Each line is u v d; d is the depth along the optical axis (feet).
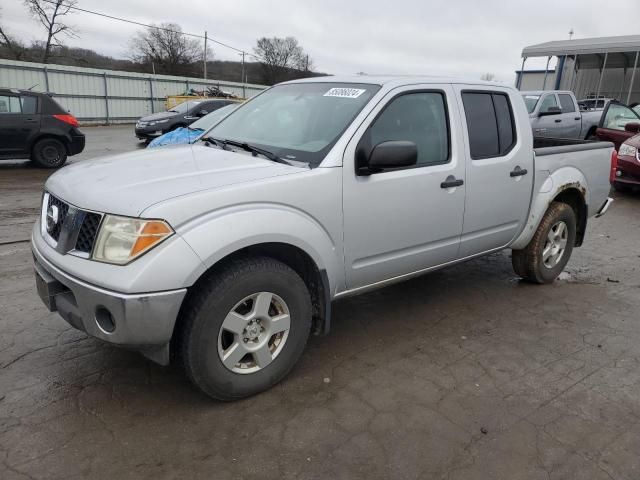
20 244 18.60
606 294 15.61
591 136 47.73
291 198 9.27
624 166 30.37
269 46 196.34
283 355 9.83
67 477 7.53
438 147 12.00
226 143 11.83
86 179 9.41
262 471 7.80
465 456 8.27
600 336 12.70
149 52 191.72
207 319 8.56
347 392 9.95
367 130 10.55
